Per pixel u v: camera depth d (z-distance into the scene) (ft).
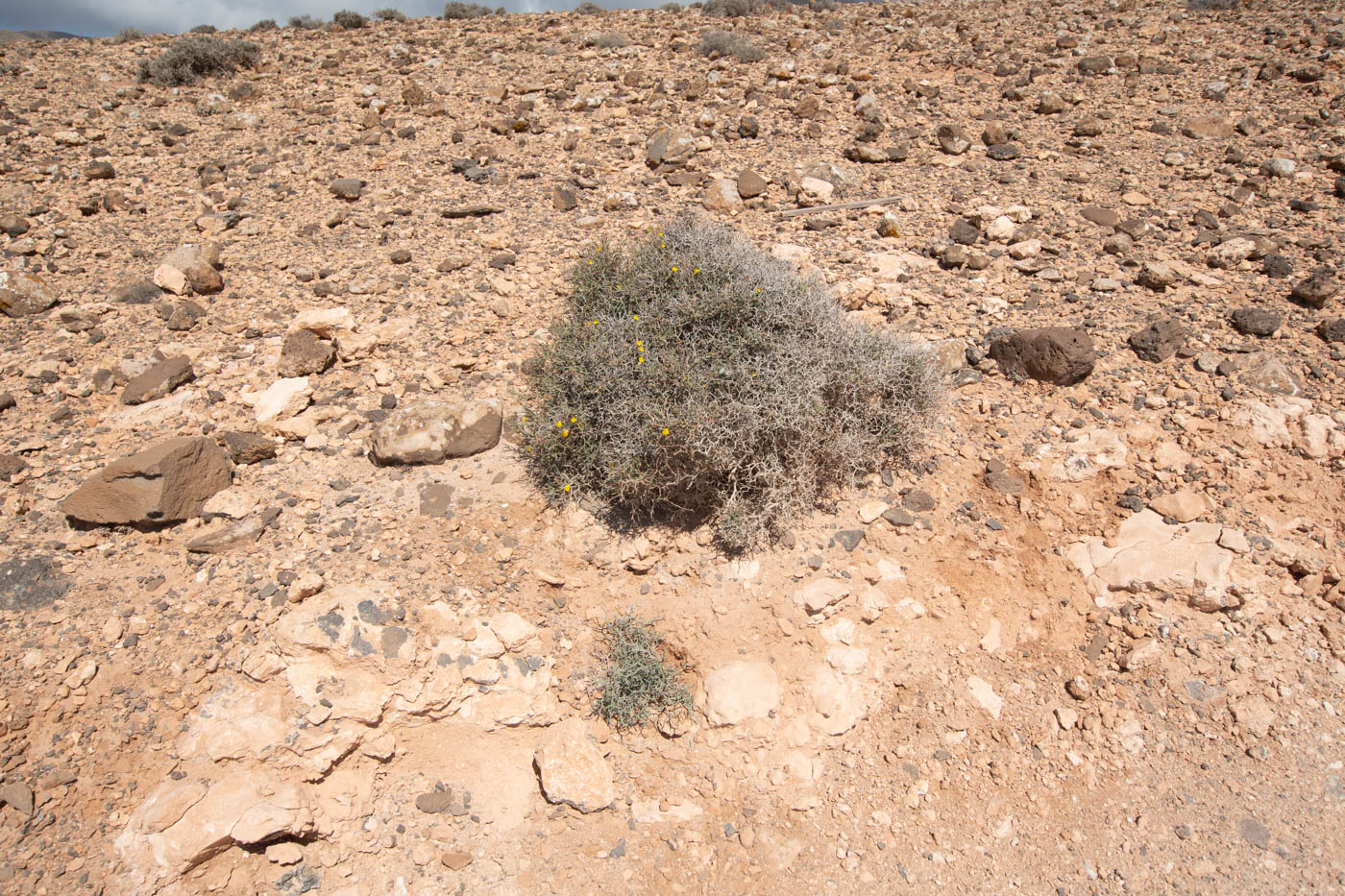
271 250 21.79
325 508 14.70
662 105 30.48
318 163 26.63
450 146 27.94
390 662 12.94
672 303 15.70
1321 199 22.00
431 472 15.44
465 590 13.97
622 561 14.47
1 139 27.68
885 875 12.43
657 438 13.98
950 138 26.55
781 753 13.39
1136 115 27.86
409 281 20.33
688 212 21.66
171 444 14.21
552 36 43.57
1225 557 14.19
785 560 14.48
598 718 13.65
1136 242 20.99
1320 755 12.67
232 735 12.31
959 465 15.96
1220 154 24.95
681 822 12.92
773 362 14.83
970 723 13.64
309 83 35.12
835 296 18.51
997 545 15.02
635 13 51.24
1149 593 14.21
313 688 12.71
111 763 11.94
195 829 11.57
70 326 18.25
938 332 18.30
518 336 18.61
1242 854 11.97
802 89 31.94
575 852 12.66
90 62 38.96
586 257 18.54
